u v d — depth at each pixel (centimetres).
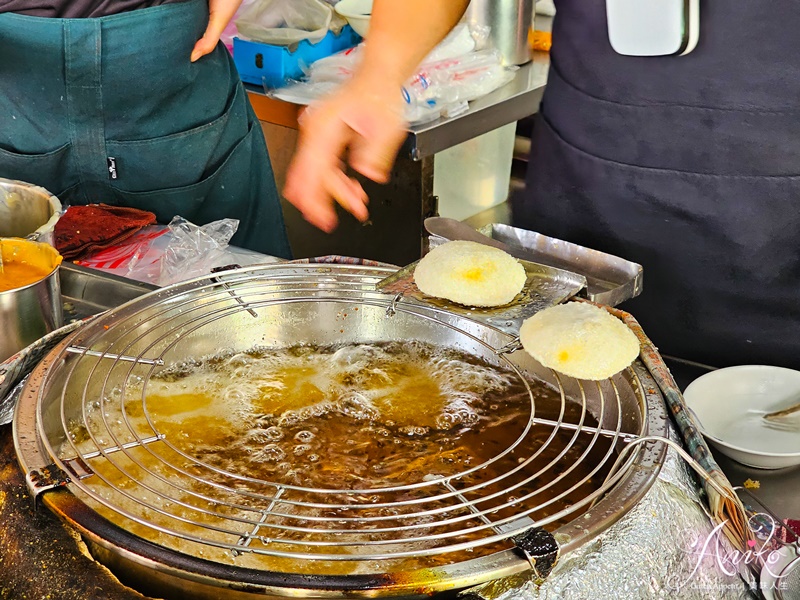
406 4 133
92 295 145
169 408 112
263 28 273
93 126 194
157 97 196
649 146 150
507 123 259
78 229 167
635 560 79
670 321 165
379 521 92
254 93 271
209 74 206
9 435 95
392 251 278
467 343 124
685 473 91
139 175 204
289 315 128
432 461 103
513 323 119
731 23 132
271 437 107
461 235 146
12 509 85
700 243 153
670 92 143
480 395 116
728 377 119
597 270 137
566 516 91
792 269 147
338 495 96
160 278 154
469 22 266
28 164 196
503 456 98
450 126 237
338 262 137
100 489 93
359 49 274
